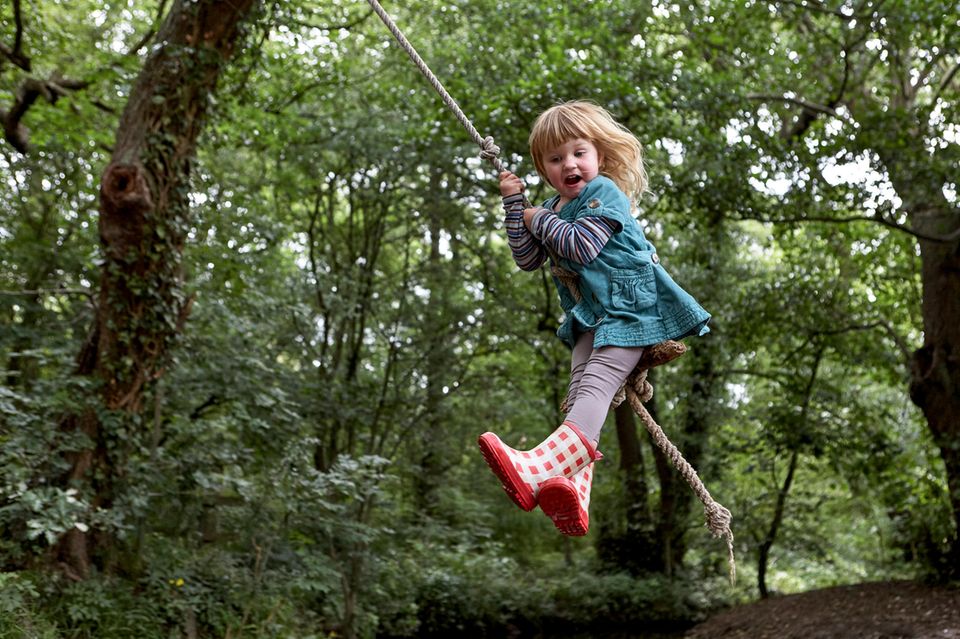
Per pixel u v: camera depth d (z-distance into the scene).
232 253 10.29
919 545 13.47
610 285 2.73
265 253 12.62
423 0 13.92
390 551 12.72
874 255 15.02
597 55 12.27
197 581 8.99
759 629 12.11
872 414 15.91
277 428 10.12
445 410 15.73
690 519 16.17
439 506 16.64
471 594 14.46
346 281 14.16
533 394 17.39
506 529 17.78
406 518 15.78
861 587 13.50
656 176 12.84
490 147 2.96
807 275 15.55
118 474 8.47
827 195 12.34
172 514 9.44
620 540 16.80
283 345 13.60
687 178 12.46
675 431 16.56
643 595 15.47
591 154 2.85
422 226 15.74
